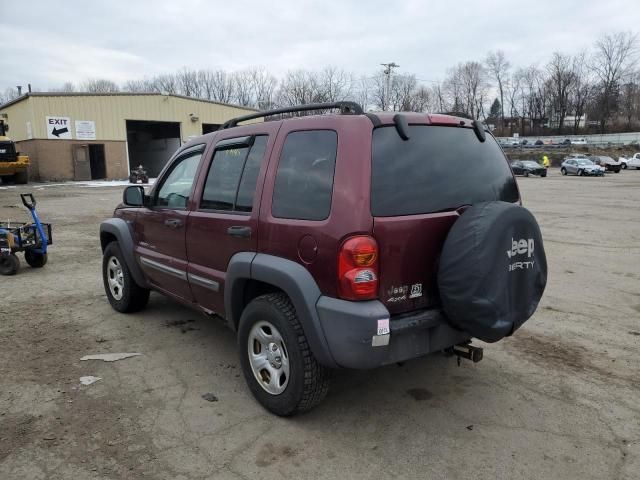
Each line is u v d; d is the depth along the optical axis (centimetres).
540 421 339
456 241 299
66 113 3212
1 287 668
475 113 10038
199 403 361
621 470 287
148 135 4188
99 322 528
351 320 283
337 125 306
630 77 9731
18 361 430
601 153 6906
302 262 307
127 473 284
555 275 732
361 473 284
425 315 308
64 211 1573
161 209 454
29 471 285
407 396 373
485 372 413
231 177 377
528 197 2098
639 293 639
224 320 407
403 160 306
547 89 10388
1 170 2817
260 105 6725
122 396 370
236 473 284
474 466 291
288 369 325
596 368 421
